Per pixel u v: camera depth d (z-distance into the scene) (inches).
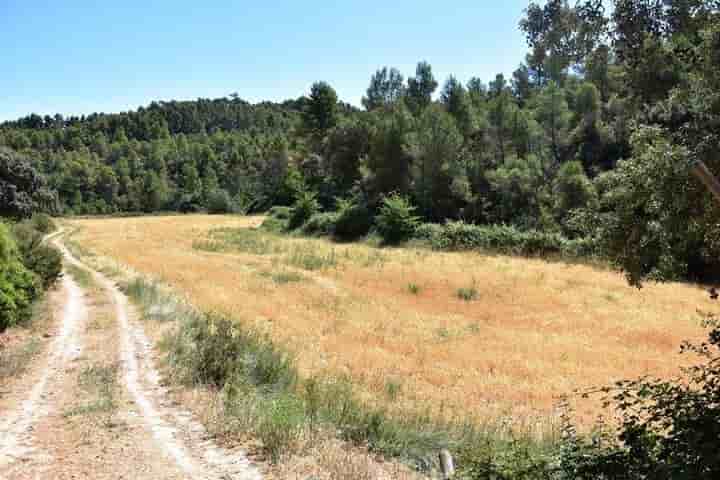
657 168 244.5
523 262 1476.4
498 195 2126.0
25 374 445.1
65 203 5024.6
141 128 7785.4
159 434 298.7
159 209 5044.3
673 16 213.8
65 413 337.7
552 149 2180.1
